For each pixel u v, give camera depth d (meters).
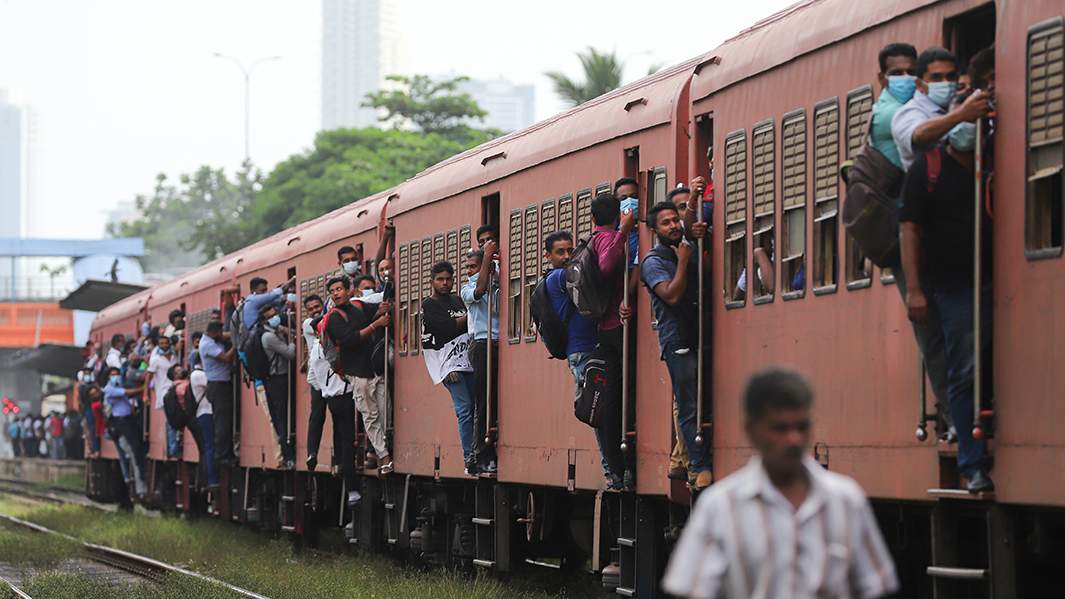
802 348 24.08
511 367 36.94
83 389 90.06
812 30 24.08
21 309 194.88
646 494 30.12
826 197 23.33
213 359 61.88
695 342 27.64
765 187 25.34
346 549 54.75
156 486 76.94
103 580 46.12
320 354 47.25
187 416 65.25
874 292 22.12
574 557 40.28
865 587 12.59
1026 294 19.00
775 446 12.59
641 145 30.28
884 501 22.44
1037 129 18.83
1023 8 19.14
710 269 27.41
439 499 43.09
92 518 74.44
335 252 51.31
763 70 25.47
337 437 47.94
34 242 194.88
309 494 54.25
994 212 19.56
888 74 20.72
